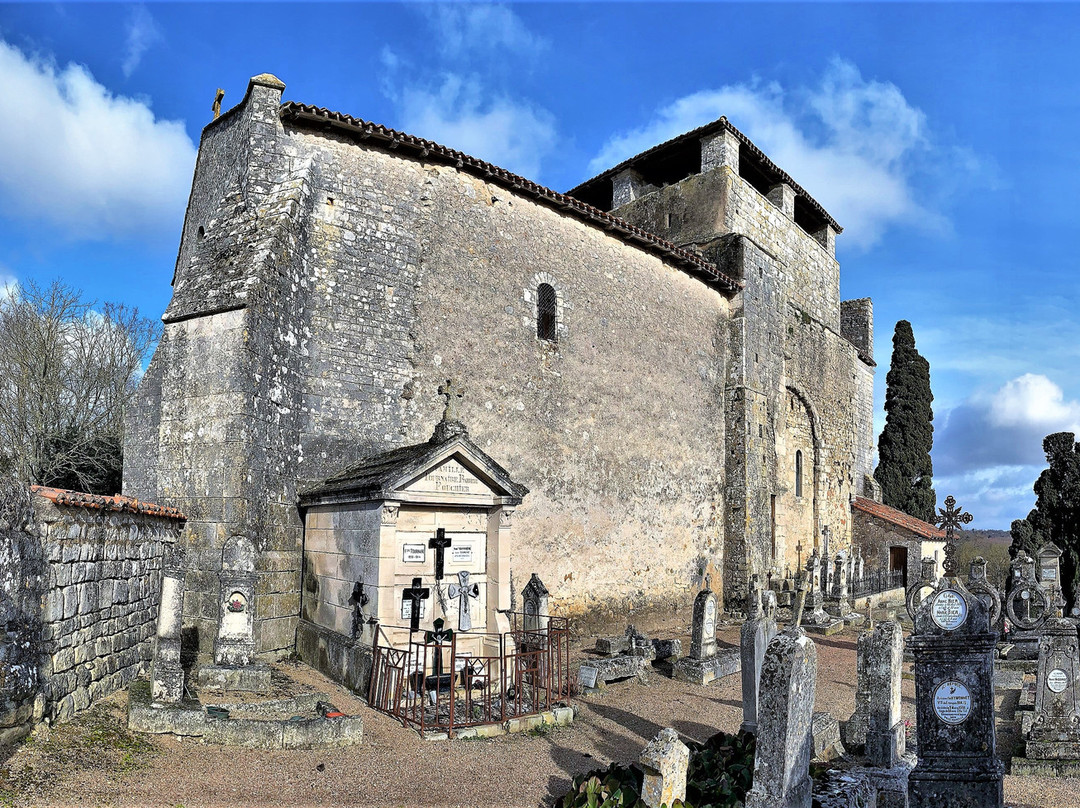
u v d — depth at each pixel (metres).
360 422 11.89
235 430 10.17
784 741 5.33
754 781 5.41
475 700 9.17
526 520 13.88
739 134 20.53
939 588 6.02
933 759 5.80
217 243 11.62
